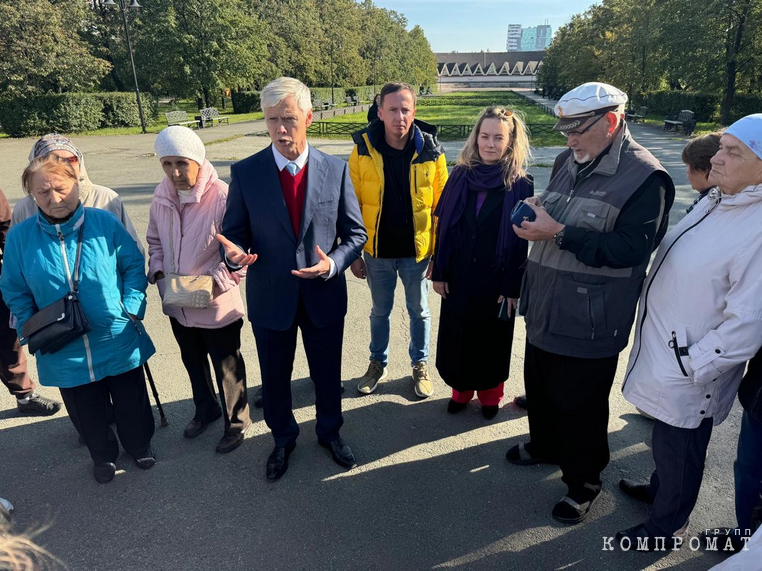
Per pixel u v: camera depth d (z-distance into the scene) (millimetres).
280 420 2695
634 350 2135
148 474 2740
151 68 28109
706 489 2561
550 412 2545
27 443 2994
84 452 2922
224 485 2656
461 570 2146
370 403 3367
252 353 4020
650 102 30875
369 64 53062
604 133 1963
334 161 2490
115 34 29984
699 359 1821
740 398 1992
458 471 2742
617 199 1951
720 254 1774
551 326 2188
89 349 2402
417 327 3416
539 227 1970
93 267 2381
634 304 2107
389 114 2812
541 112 33062
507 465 2789
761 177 1684
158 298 5051
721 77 23656
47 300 2369
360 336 4262
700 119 25281
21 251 2365
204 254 2639
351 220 2551
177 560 2209
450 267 2857
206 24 27531
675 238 1947
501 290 2748
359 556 2217
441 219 2771
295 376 3686
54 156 2291
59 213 2322
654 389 1994
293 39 37656
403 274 3283
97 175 11328
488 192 2678
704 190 2373
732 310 1741
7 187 10125
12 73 20906
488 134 2561
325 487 2635
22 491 2621
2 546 1025
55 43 22234
